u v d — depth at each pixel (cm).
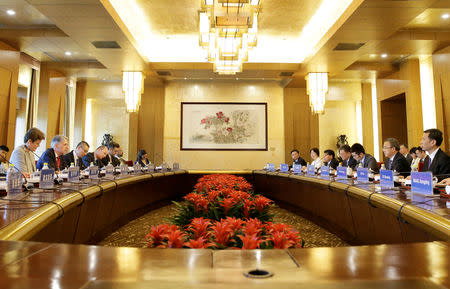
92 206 303
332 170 485
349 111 1048
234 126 956
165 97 958
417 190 237
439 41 586
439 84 635
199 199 218
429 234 177
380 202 222
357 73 812
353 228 320
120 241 341
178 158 944
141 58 655
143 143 938
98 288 64
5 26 581
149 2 509
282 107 963
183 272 72
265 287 64
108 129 1043
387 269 74
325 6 520
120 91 946
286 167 604
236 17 440
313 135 942
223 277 69
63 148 382
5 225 134
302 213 487
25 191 236
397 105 866
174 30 619
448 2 418
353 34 523
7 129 606
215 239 129
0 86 593
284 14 550
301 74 777
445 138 623
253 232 123
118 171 517
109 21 480
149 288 64
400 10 438
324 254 87
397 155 388
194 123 953
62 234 228
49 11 448
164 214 515
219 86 963
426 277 69
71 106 945
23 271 73
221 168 946
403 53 647
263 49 721
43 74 759
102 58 655
